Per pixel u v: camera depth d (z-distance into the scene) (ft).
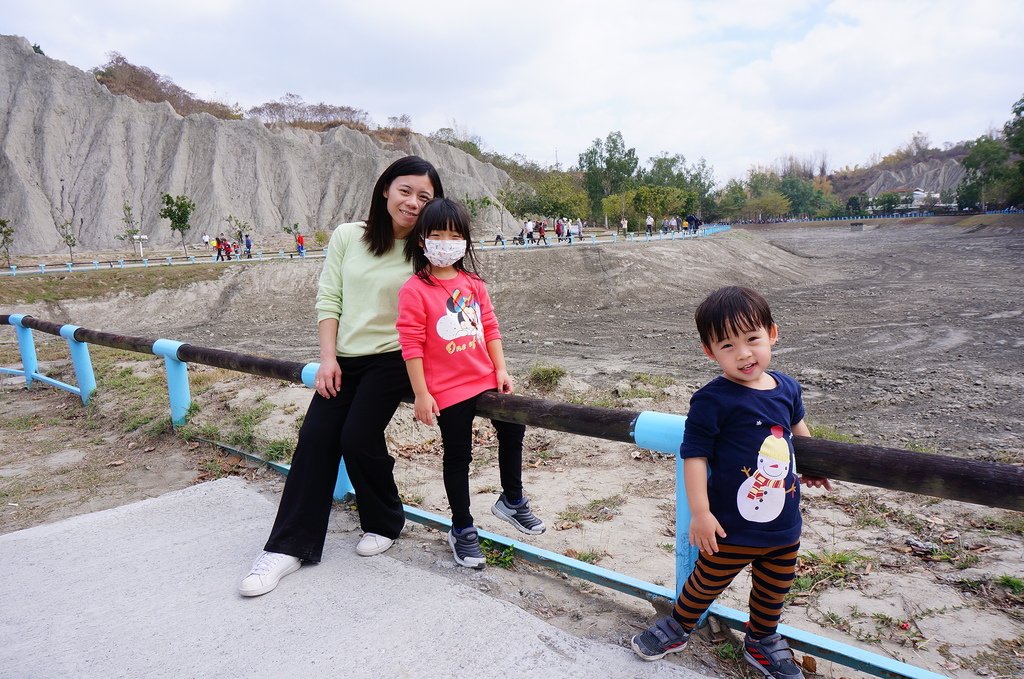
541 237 123.24
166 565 9.23
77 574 9.06
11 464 15.64
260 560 8.55
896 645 8.11
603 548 11.29
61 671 6.88
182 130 219.82
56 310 75.46
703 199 298.15
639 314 67.05
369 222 8.81
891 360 37.78
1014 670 7.51
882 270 103.96
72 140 209.05
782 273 101.76
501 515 9.45
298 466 8.87
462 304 8.31
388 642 7.07
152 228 197.67
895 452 5.65
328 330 8.93
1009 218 172.55
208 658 6.97
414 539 10.00
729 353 5.79
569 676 6.41
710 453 5.90
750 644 6.59
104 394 20.97
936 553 11.14
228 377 22.57
